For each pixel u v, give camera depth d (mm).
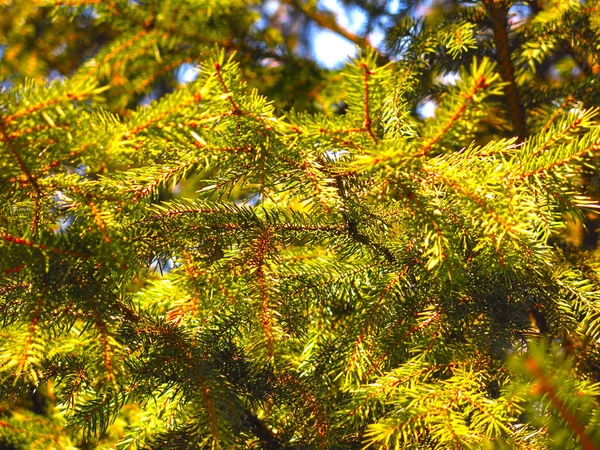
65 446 2020
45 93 1623
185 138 1703
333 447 1822
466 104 1632
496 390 1816
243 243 1793
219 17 2717
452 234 1715
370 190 1796
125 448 1845
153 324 1790
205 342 1814
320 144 1725
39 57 3137
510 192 1694
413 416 1713
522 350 1807
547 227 1751
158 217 1782
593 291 1897
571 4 2102
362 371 1793
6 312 1740
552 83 2734
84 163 1663
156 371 1767
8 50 3047
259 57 2990
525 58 2150
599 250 2047
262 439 1875
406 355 1832
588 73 2328
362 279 1841
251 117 1718
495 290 1828
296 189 1788
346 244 1850
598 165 1950
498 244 1685
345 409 1764
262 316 1750
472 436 1699
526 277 1827
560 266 1873
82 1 2141
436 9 2568
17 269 1688
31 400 2143
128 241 1739
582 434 1535
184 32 2385
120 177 1777
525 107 2162
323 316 1843
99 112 1713
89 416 1790
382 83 1665
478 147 1747
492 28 2158
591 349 1822
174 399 1850
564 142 1726
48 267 1681
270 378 1838
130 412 2045
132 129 1657
